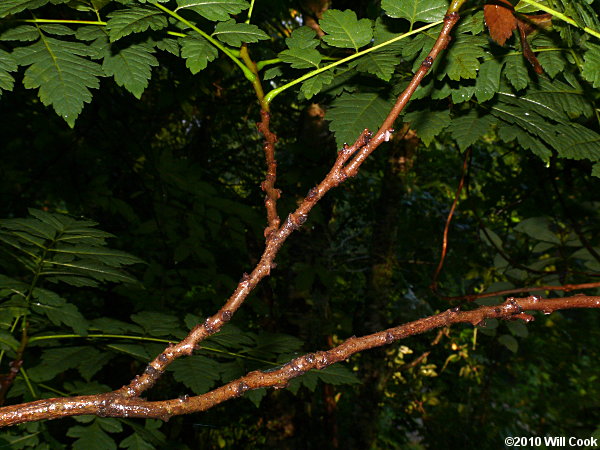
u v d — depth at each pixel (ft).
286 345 5.96
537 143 5.16
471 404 28.60
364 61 4.70
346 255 27.07
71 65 3.94
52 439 5.43
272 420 16.46
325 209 15.42
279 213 13.67
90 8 4.17
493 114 5.28
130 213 14.08
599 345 24.93
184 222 13.26
